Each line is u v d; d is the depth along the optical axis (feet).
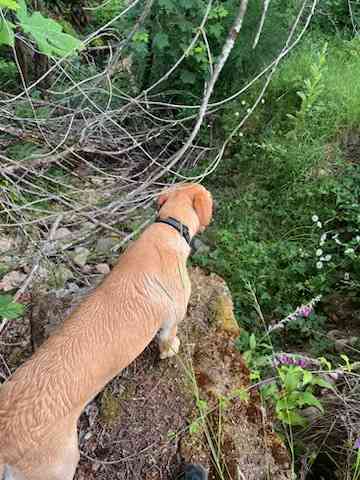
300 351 4.81
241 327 4.94
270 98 6.89
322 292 5.27
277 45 6.71
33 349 3.84
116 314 2.76
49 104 6.16
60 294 4.25
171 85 7.06
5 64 6.89
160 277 3.02
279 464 3.10
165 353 3.46
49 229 5.12
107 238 5.34
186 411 3.26
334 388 3.59
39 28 1.75
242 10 3.46
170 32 6.48
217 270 5.32
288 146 6.36
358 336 4.96
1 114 5.37
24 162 5.35
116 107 7.02
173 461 3.05
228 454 3.06
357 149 6.51
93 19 8.90
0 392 2.39
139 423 3.23
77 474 3.00
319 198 5.98
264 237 5.87
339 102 6.73
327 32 9.30
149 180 5.27
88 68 7.53
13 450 2.23
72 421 2.45
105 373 2.65
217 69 3.67
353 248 5.46
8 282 4.49
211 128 7.04
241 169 6.47
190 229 3.45
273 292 5.37
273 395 3.40
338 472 3.45
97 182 6.22
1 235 4.99
